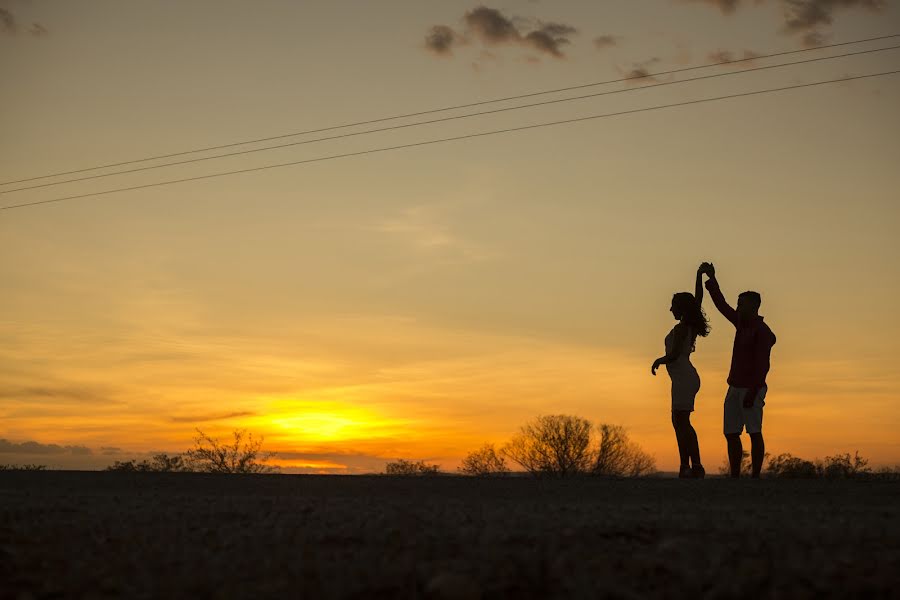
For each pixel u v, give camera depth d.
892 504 7.96
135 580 4.44
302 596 4.09
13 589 4.38
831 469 14.87
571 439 29.89
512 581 4.27
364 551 5.04
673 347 12.12
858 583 4.18
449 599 4.05
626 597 4.00
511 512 6.84
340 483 10.95
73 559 4.98
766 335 11.95
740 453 12.03
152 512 7.01
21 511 7.14
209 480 11.52
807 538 5.39
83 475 12.68
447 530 5.78
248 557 4.91
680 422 12.09
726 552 4.86
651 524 6.03
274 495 9.08
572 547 5.10
